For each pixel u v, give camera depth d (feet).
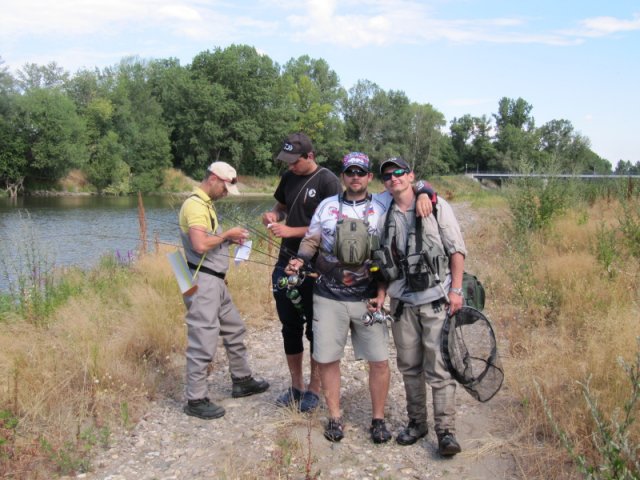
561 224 37.60
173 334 20.74
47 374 16.07
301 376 15.97
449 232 12.71
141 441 13.94
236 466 12.67
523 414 14.10
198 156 230.48
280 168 249.75
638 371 10.74
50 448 12.81
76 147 166.50
